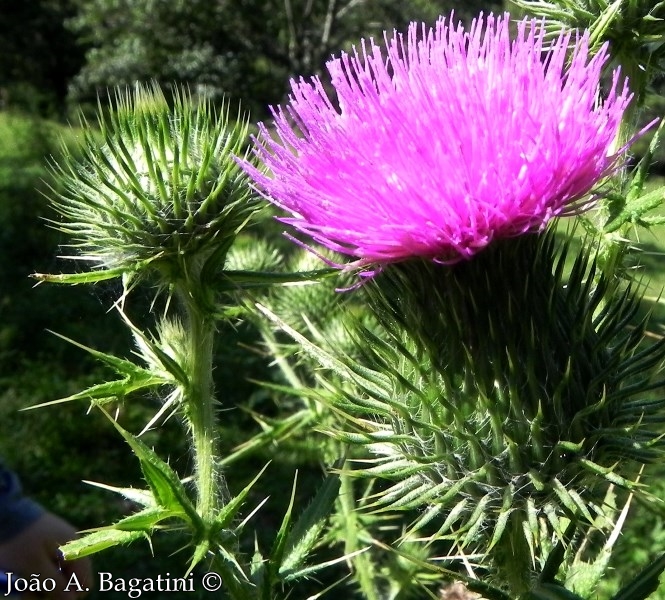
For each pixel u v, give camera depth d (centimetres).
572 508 7
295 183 8
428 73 8
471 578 7
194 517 8
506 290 8
